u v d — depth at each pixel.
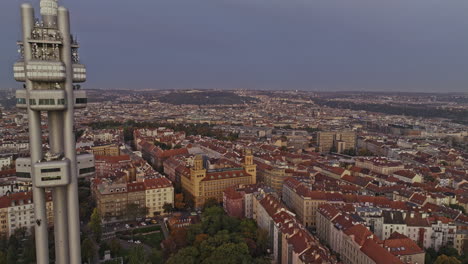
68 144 179.50
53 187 181.62
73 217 183.50
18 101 178.88
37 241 180.88
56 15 176.00
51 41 171.12
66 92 176.12
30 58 171.00
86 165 197.75
